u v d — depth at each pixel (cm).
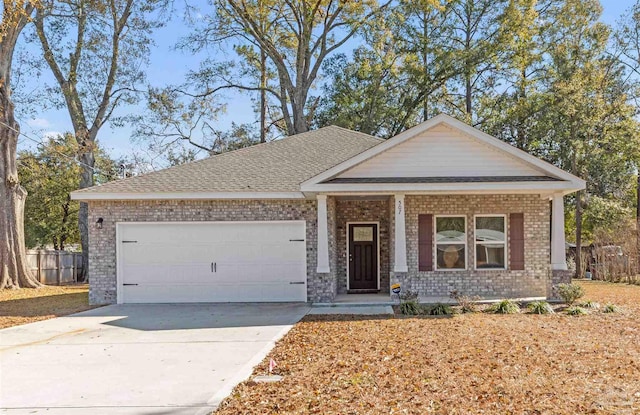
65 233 4353
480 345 919
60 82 2992
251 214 1595
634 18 3180
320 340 988
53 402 629
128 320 1269
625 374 719
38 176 3644
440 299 1570
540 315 1282
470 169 1511
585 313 1280
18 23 2205
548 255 1603
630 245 2392
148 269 1598
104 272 1600
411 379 700
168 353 895
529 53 3516
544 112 3195
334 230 1684
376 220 1819
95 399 638
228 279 1591
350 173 1515
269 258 1593
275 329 1119
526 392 638
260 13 3575
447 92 3850
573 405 589
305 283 1587
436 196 1620
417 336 1012
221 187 1593
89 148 2911
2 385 706
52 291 2100
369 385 673
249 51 3697
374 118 3666
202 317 1303
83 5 2877
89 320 1277
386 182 1467
